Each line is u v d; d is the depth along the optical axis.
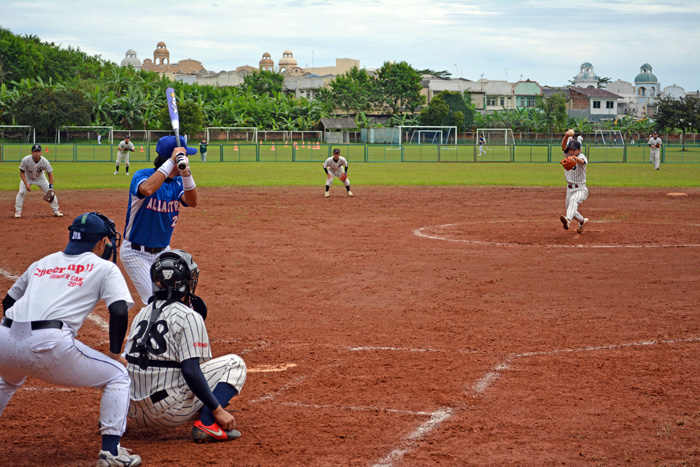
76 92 98.44
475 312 10.59
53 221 21.17
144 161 60.19
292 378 7.70
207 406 5.86
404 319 10.22
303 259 15.10
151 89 121.62
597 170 49.94
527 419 6.47
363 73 136.25
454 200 28.67
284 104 123.75
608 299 11.35
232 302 11.30
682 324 9.80
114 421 5.47
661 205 26.58
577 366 8.03
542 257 15.23
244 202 27.58
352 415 6.61
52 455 5.79
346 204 26.94
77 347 5.43
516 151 82.06
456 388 7.33
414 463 5.55
